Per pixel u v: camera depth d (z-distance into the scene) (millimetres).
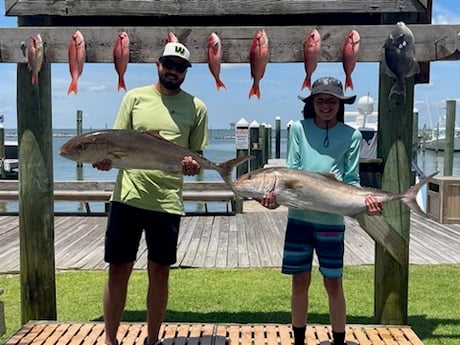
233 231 9375
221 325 4281
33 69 3934
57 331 4102
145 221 3578
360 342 3887
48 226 4289
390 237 3838
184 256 7414
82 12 4094
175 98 3594
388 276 4172
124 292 3641
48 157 4223
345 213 3287
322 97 3393
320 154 3477
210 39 3891
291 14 4125
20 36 4039
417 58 3924
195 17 4332
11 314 5051
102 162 3316
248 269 6703
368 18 4301
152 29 3998
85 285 6012
